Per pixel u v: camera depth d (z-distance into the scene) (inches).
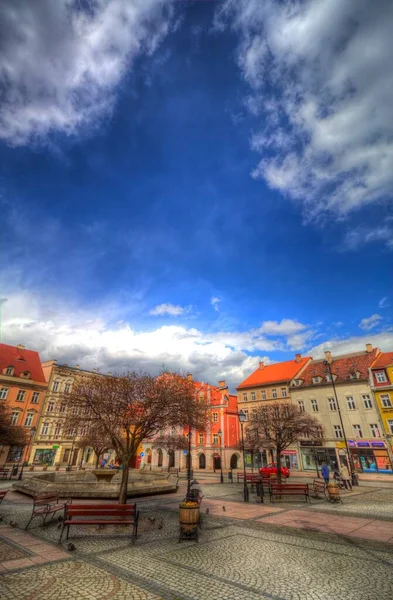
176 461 2041.1
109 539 359.6
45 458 1945.1
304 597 220.8
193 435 2039.9
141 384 573.3
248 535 382.6
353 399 1652.3
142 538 366.0
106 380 590.9
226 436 1973.4
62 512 512.4
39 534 376.8
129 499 690.8
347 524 436.8
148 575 257.4
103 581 243.9
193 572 264.7
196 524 365.4
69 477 955.3
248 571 267.1
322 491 675.4
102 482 723.4
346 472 1003.9
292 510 546.6
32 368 2114.9
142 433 565.0
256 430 1162.0
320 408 1763.0
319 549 325.4
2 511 521.3
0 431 1216.8
